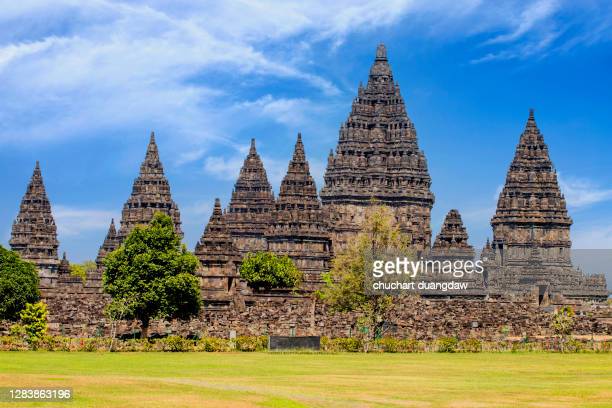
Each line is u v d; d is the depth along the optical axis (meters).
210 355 151.38
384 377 119.62
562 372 129.50
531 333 196.62
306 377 118.00
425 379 118.00
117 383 99.94
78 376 107.12
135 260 183.25
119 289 184.00
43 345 157.38
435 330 193.25
